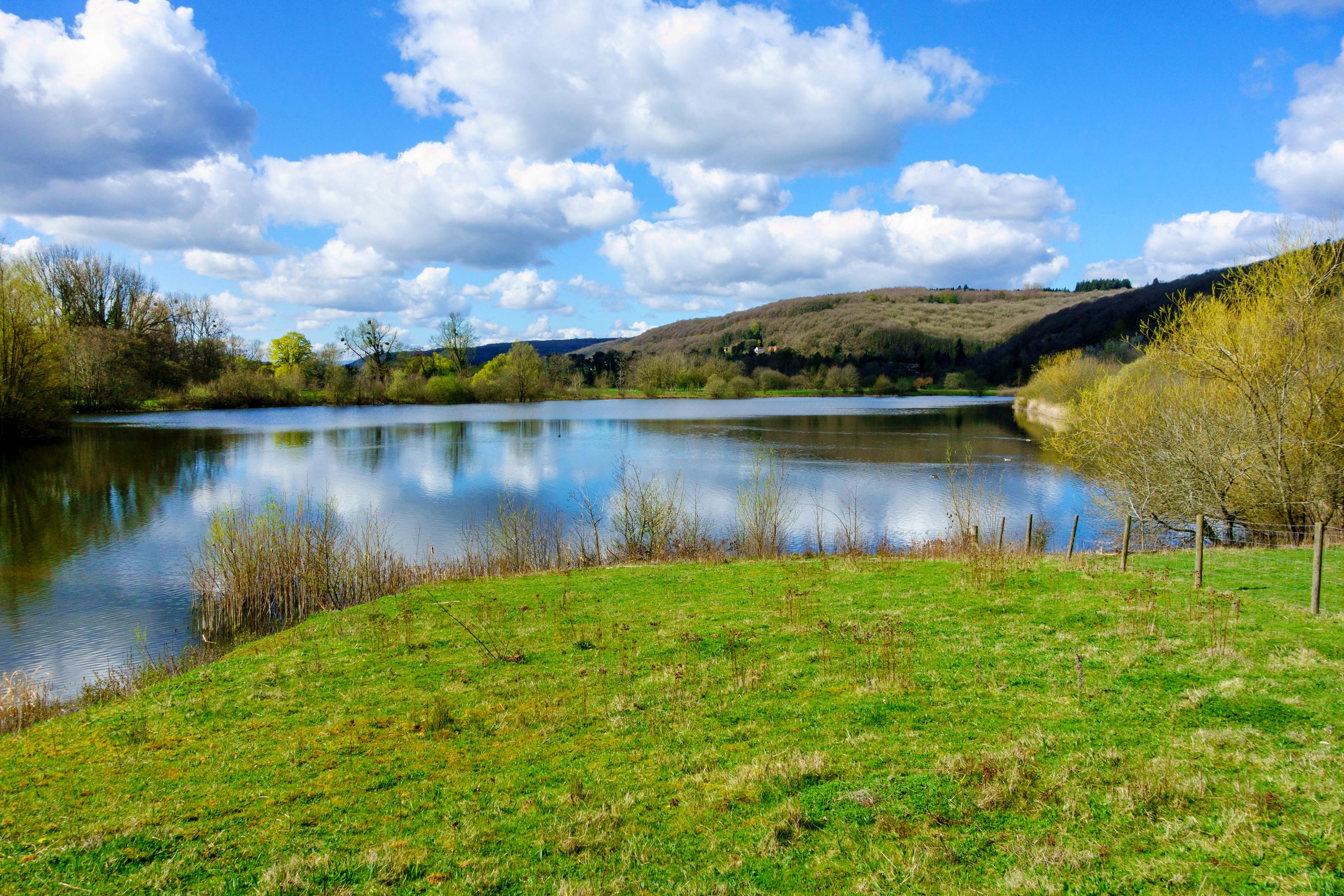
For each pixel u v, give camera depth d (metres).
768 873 5.48
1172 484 19.62
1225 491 18.94
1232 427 18.70
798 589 14.90
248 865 6.01
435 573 20.97
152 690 10.91
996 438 55.34
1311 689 7.89
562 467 42.03
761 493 28.16
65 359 66.44
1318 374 17.89
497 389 102.19
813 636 11.47
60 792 7.48
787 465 42.09
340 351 98.94
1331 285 18.00
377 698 9.90
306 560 20.00
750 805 6.49
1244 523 18.45
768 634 11.78
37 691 13.17
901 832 5.81
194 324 94.31
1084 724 7.52
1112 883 4.93
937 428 64.44
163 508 30.67
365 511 30.44
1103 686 8.49
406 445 52.38
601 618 13.58
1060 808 5.91
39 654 15.60
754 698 9.05
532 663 11.04
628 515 24.86
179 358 86.44
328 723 9.12
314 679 10.87
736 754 7.59
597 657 11.17
